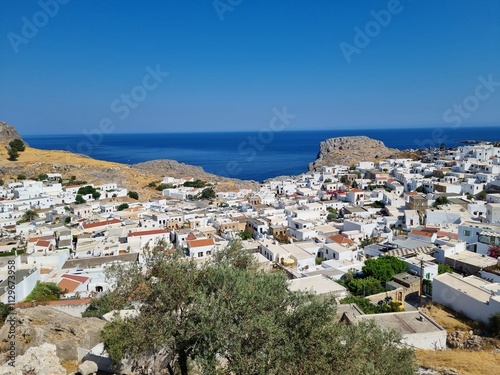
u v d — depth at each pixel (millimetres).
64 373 20094
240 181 190750
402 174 138375
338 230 84188
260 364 16109
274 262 62875
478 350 33062
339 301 42188
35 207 120938
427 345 33250
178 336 19297
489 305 37812
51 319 29141
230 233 88188
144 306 21453
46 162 177375
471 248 60562
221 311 17312
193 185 170000
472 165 134500
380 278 52125
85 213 115438
